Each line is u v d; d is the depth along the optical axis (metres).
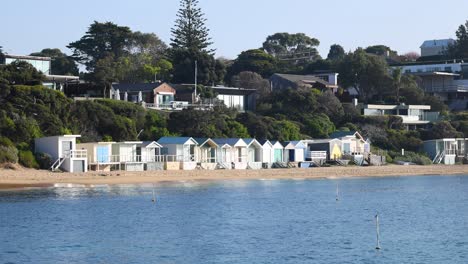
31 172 97.88
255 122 138.38
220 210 76.12
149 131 125.06
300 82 184.50
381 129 160.88
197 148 120.94
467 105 198.25
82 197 83.31
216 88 161.62
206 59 180.50
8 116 105.62
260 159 129.25
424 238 60.97
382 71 189.75
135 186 97.88
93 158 106.75
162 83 152.50
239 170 121.25
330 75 195.12
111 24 194.50
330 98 164.75
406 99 187.38
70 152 102.88
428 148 161.00
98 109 118.50
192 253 53.62
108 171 106.62
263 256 52.88
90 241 57.19
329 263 51.00
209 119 131.62
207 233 61.78
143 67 177.75
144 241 57.75
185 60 179.38
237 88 171.75
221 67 184.38
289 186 106.00
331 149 140.88
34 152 103.12
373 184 113.56
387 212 77.69
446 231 64.75
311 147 141.88
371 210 79.06
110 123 118.12
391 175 134.75
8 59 143.50
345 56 199.50
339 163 139.75
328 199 89.12
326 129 153.12
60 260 50.50
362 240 59.72
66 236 58.84
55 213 70.31
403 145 159.62
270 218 71.19
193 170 116.56
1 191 86.06
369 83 191.50
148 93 149.25
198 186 101.50
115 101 124.81
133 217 69.69
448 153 161.50
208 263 50.50
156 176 108.38
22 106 108.94
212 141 122.31
